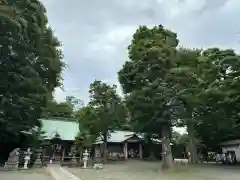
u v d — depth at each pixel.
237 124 28.92
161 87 20.39
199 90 21.94
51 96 23.66
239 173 19.59
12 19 12.36
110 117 35.44
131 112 22.98
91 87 37.09
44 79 21.34
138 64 22.00
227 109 25.12
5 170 20.55
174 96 21.09
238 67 23.48
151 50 20.86
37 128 32.84
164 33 23.05
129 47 24.31
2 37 13.64
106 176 17.81
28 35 16.02
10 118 21.38
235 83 22.47
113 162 36.12
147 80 22.34
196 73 23.50
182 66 22.05
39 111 23.50
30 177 15.65
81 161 29.53
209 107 27.09
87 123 35.97
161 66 21.06
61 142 35.28
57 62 20.98
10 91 17.61
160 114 22.80
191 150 31.66
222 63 24.36
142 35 23.08
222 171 21.19
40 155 27.55
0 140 25.28
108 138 39.78
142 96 20.98
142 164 31.53
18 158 23.27
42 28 18.19
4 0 12.09
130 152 44.16
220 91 22.39
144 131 30.00
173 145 47.91
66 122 40.12
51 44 20.08
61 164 29.03
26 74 17.25
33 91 18.94
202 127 33.34
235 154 32.94
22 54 16.48
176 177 17.20
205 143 37.78
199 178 16.61
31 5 15.73
